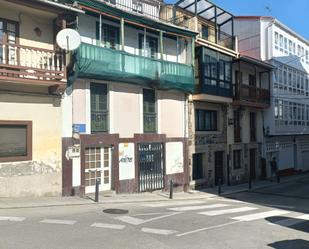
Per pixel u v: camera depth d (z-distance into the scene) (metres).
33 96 16.19
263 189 27.48
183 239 10.14
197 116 26.33
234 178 29.72
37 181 16.22
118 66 19.09
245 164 31.42
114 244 9.20
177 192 23.45
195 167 26.14
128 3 23.09
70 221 11.54
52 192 16.73
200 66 25.22
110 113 19.59
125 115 20.44
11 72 14.55
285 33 38.16
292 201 21.12
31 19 16.44
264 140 34.50
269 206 18.31
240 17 36.19
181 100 24.34
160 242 9.68
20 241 9.04
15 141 15.65
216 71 26.75
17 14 15.96
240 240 10.38
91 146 18.52
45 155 16.53
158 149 22.38
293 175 39.25
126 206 15.59
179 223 12.29
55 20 16.98
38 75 15.46
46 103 16.66
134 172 20.77
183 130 24.39
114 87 19.91
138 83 20.94
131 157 20.66
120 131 20.11
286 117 37.28
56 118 17.00
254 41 35.59
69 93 17.56
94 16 19.22
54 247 8.68
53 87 16.61
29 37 16.33
